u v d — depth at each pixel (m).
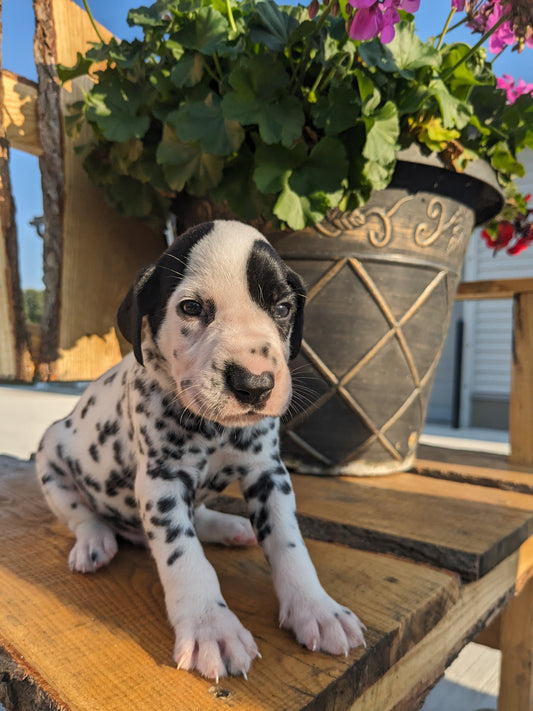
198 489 0.27
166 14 0.41
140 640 0.21
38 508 0.37
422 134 0.37
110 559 0.28
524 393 0.51
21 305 0.44
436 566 0.29
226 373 0.21
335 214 0.38
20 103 0.44
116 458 0.29
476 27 0.36
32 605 0.24
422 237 0.40
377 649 0.21
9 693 0.19
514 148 0.42
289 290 0.25
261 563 0.29
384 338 0.40
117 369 0.33
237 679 0.19
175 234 0.50
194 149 0.37
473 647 0.56
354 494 0.38
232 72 0.33
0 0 0.43
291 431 0.41
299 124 0.34
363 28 0.30
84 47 0.47
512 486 0.42
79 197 0.47
